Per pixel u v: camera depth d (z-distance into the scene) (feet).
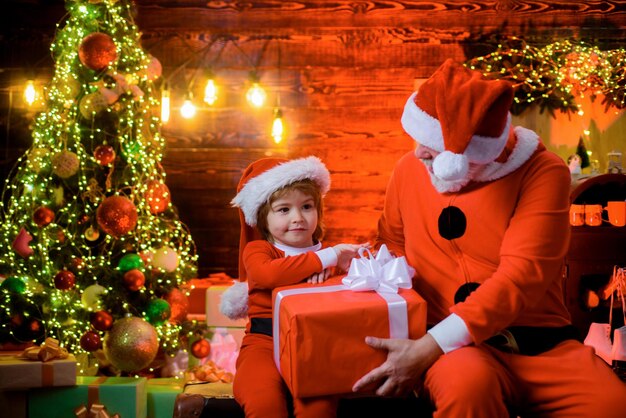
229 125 13.58
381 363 5.89
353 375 5.85
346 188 13.61
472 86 5.82
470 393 5.52
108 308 9.46
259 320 7.19
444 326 5.90
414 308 5.94
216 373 9.19
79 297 9.78
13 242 10.06
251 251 7.34
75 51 10.13
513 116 13.23
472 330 5.85
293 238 7.43
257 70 13.55
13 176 13.37
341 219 13.64
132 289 9.43
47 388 8.30
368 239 13.60
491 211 6.39
